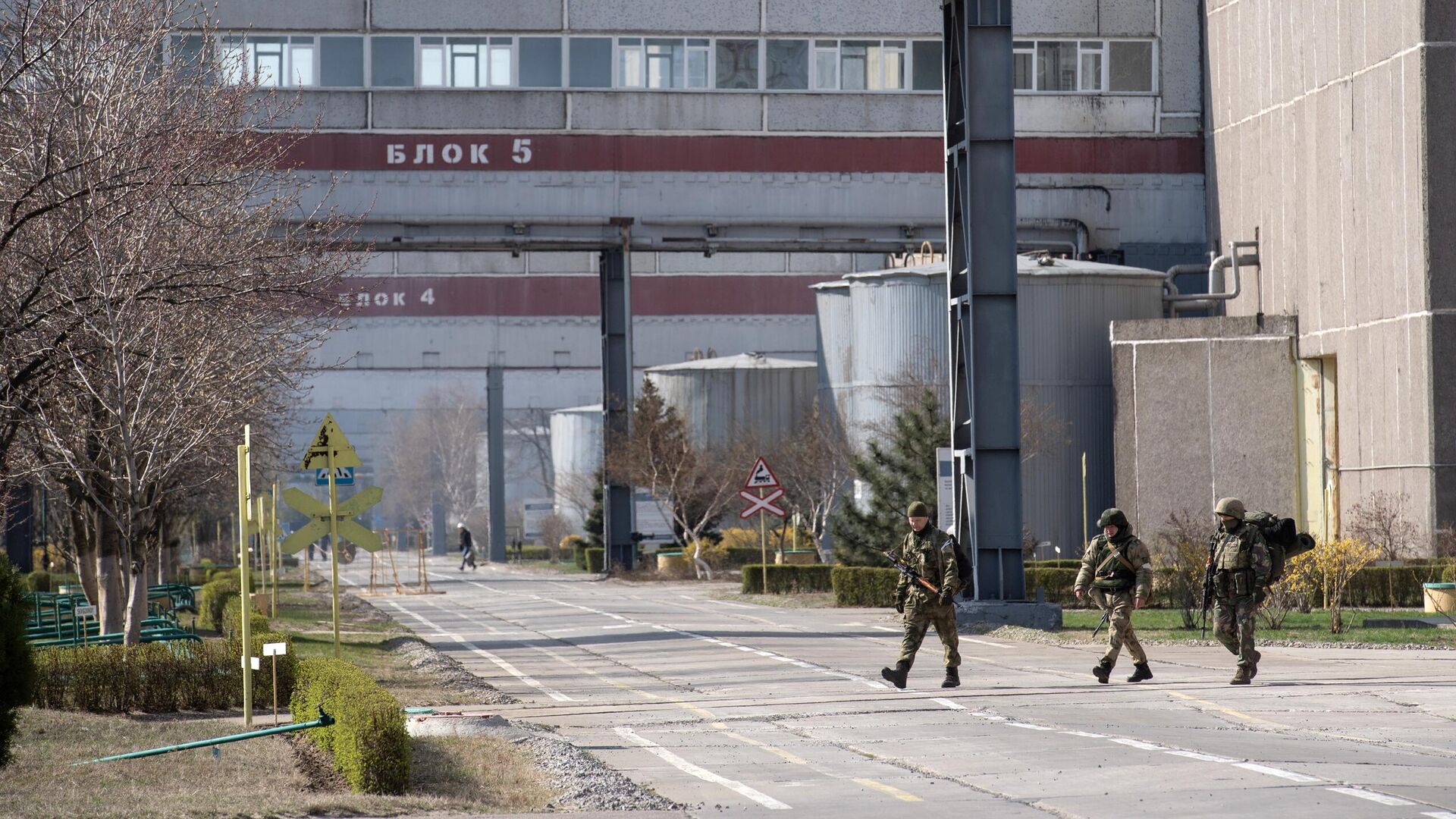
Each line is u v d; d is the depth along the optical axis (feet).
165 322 140.67
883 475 276.41
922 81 371.76
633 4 363.97
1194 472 311.06
